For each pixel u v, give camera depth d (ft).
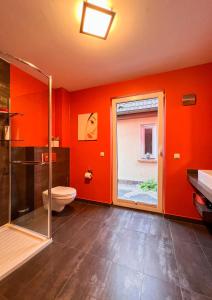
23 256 4.81
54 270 4.46
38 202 7.94
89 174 9.70
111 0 4.16
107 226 7.04
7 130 6.74
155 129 13.48
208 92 7.16
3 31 5.24
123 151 14.17
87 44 5.89
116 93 9.08
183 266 4.69
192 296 3.74
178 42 5.77
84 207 9.24
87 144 9.97
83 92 10.06
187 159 7.55
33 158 7.76
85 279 4.17
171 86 7.81
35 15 4.61
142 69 7.71
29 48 6.15
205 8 4.39
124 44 5.89
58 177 9.43
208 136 7.19
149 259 4.98
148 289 3.91
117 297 3.69
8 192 6.96
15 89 7.45
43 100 9.05
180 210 7.70
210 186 4.95
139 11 4.49
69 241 5.87
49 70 7.80
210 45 5.94
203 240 6.05
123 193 11.20
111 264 4.73
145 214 8.35
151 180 13.48
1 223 6.65
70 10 4.45
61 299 3.62
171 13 4.56
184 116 7.57
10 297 3.66
